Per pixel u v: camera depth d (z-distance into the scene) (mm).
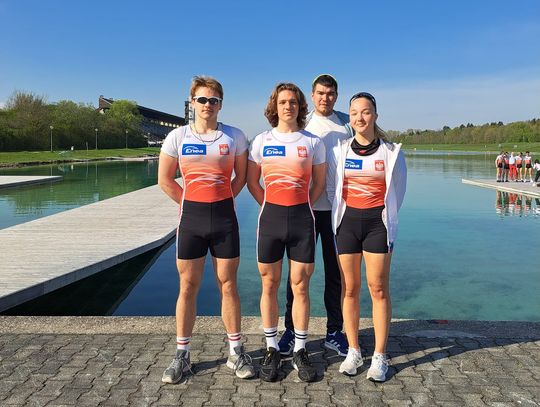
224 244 2629
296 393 2414
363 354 2896
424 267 6809
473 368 2666
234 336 2695
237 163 2750
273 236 2627
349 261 2654
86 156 51281
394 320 3447
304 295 2676
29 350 2912
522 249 7902
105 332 3211
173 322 3377
